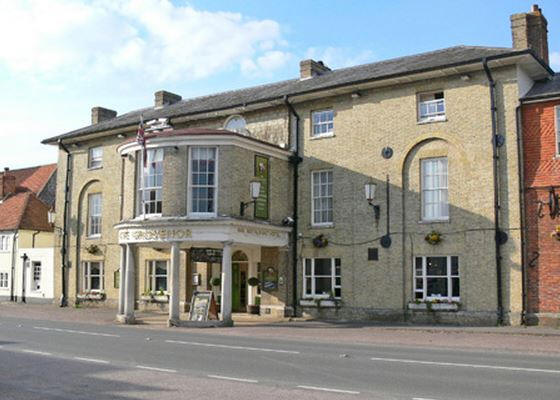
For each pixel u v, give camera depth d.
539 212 21.88
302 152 27.61
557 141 21.95
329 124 27.31
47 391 9.73
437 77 24.30
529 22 24.52
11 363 12.74
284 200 27.09
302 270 27.06
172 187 23.66
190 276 30.44
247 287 28.94
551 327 21.06
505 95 22.88
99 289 34.41
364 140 26.02
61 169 36.97
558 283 21.27
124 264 25.17
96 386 10.13
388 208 25.09
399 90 25.33
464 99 23.72
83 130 36.66
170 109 35.16
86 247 34.88
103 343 16.69
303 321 25.23
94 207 35.47
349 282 25.70
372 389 9.88
